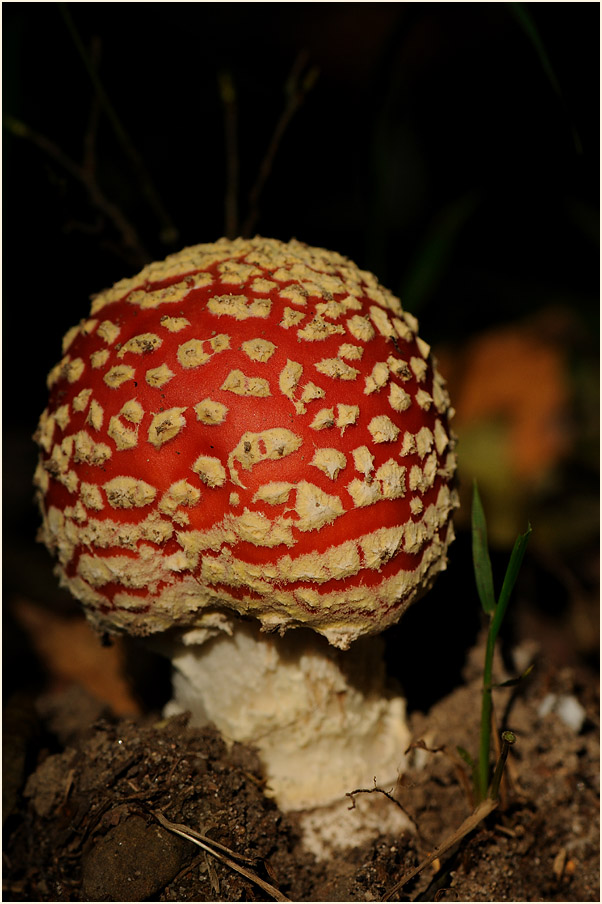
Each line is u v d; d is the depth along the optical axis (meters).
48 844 0.32
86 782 0.32
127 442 0.30
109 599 0.31
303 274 0.31
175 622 0.31
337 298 0.31
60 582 0.32
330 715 0.32
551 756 0.34
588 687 0.36
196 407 0.30
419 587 0.31
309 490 0.30
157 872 0.31
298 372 0.30
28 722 0.34
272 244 0.32
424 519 0.31
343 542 0.30
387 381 0.30
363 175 0.42
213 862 0.31
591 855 0.33
